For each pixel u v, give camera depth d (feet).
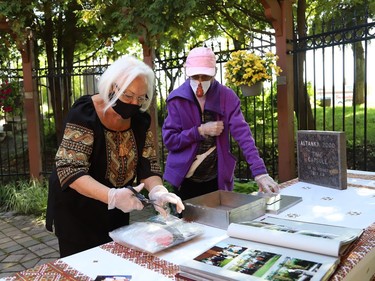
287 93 13.07
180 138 7.73
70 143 5.16
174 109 7.94
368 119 27.07
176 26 14.55
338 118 27.71
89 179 5.01
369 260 4.02
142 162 5.92
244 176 19.31
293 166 13.48
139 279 3.81
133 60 5.03
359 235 4.30
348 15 19.17
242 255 3.90
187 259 4.27
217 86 7.93
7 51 18.92
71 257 4.38
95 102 5.41
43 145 23.18
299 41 13.14
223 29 19.72
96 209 5.88
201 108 7.80
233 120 7.77
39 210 16.31
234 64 11.63
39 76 19.16
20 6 16.22
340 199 6.55
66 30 23.54
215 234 5.02
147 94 5.12
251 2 17.95
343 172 7.15
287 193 7.07
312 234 4.17
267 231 4.26
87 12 16.16
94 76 19.34
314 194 6.95
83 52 27.20
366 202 6.32
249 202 5.96
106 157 5.44
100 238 6.00
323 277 3.38
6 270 11.08
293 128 13.44
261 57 12.10
